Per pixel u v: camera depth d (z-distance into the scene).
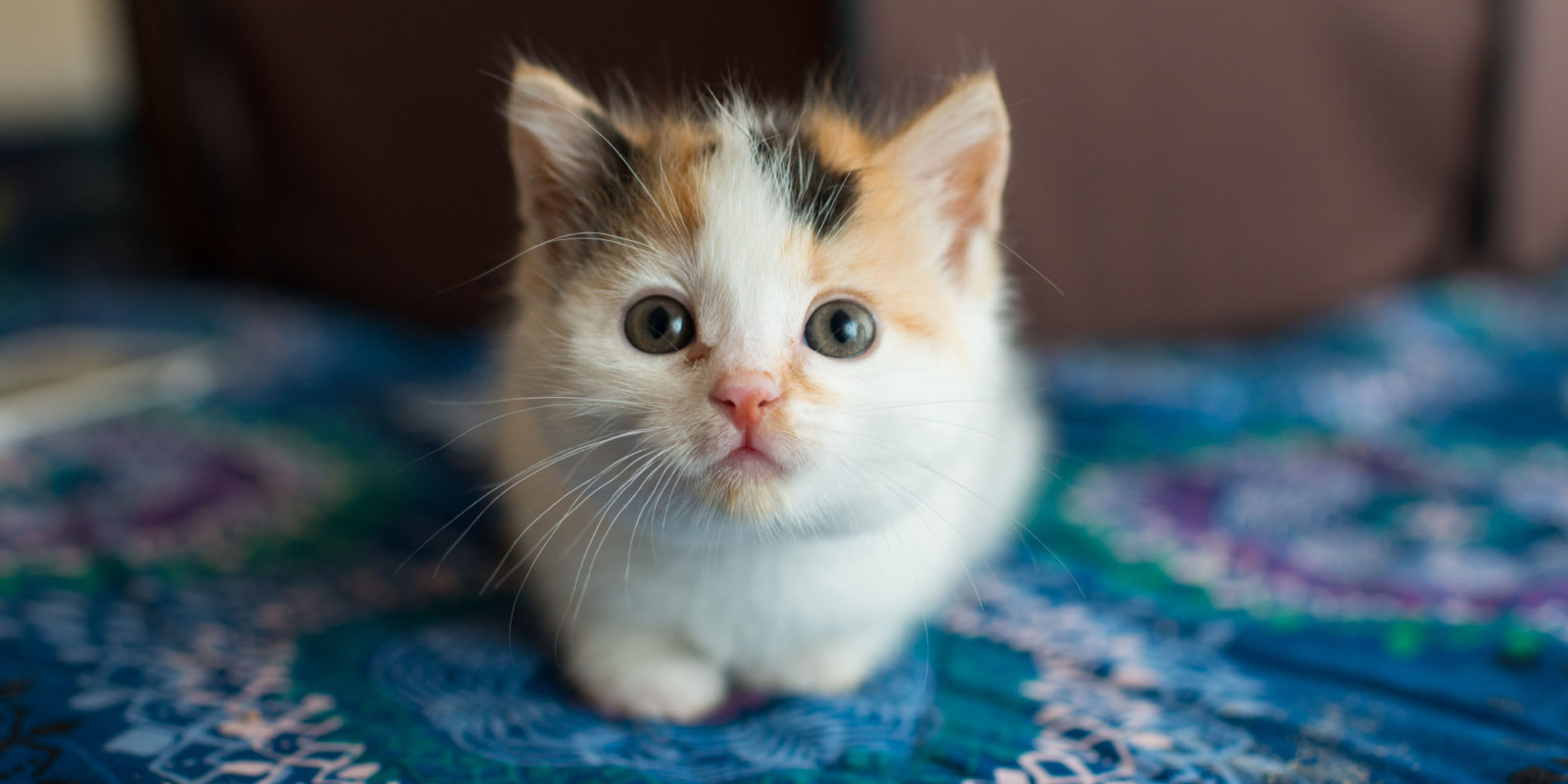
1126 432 0.47
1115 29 0.50
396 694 0.33
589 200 0.33
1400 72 0.58
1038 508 0.42
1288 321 0.61
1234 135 0.55
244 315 0.60
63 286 0.67
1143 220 0.55
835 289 0.31
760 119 0.34
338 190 0.61
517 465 0.34
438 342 0.59
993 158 0.33
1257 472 0.44
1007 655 0.35
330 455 0.45
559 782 0.31
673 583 0.33
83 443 0.45
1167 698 0.34
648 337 0.31
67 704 0.32
